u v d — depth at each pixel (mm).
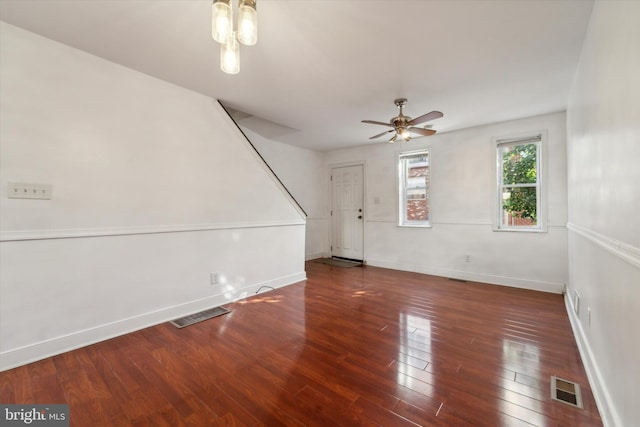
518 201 3994
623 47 1239
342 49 2195
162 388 1720
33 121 2023
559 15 1813
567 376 1849
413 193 5008
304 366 1962
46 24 1918
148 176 2627
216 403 1594
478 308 3090
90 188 2283
